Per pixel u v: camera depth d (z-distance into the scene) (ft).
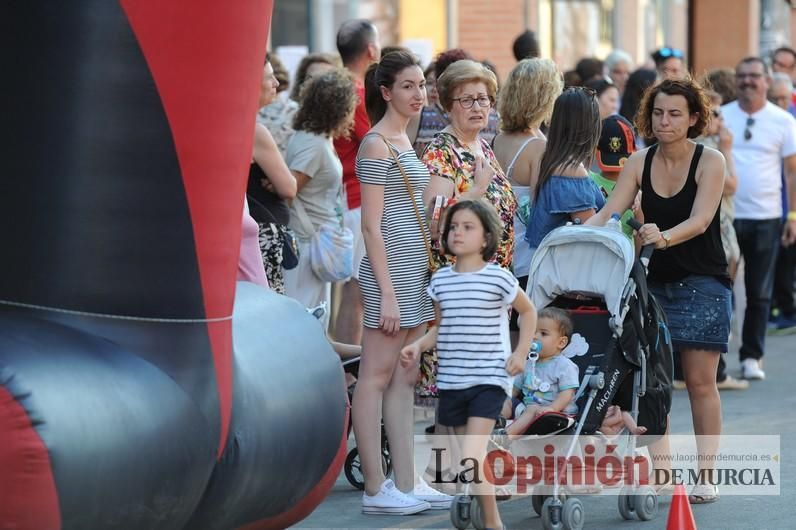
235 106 23.75
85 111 22.29
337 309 48.14
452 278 29.30
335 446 27.63
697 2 118.83
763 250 53.47
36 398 20.21
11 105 22.29
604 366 30.99
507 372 28.96
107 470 21.01
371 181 32.42
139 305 22.85
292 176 37.27
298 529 32.01
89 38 22.21
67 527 20.48
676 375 49.62
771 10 101.30
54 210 22.35
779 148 54.29
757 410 46.91
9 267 22.47
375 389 33.37
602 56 103.71
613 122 39.83
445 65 42.80
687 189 33.86
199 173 23.21
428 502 34.22
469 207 28.99
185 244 23.22
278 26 75.82
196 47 22.79
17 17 22.17
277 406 25.64
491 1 88.74
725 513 33.53
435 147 33.40
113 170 22.50
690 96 33.60
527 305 29.12
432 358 34.27
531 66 37.01
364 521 32.83
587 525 32.30
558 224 35.58
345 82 40.06
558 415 30.32
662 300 34.76
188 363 23.22
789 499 34.83
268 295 28.55
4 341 20.97
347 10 80.07
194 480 23.04
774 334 65.36
